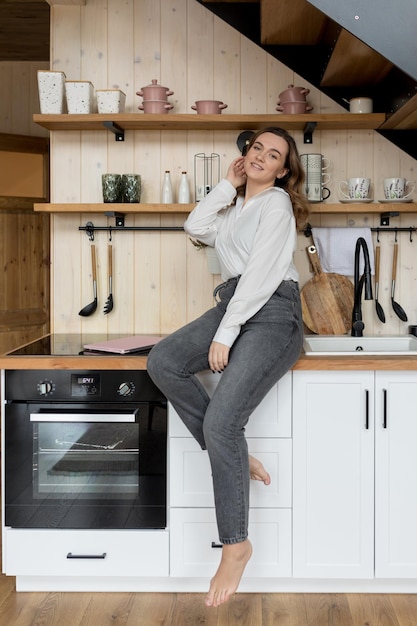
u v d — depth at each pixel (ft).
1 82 16.21
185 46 10.69
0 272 15.88
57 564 8.66
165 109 10.14
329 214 10.73
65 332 11.04
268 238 7.98
